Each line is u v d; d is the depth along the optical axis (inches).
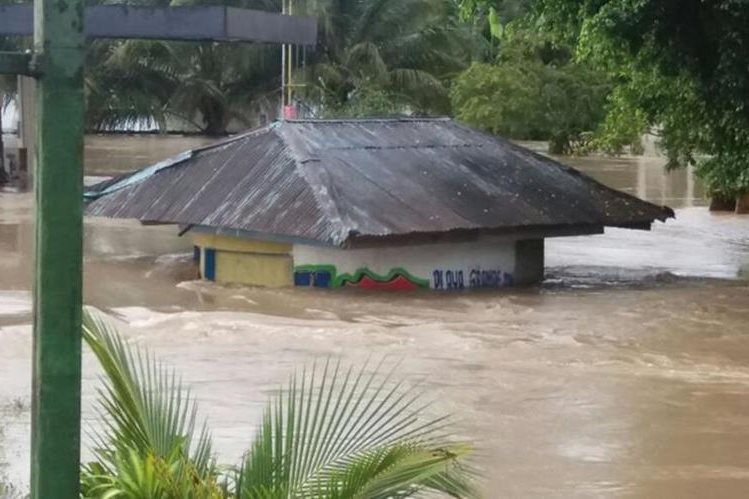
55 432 189.2
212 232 975.0
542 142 2714.1
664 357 703.7
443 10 2770.7
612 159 2503.7
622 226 1028.5
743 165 1025.5
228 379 610.5
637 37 917.8
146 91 2906.0
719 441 526.6
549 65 2640.3
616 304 889.5
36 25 187.0
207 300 890.1
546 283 1009.5
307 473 262.1
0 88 2252.7
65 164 185.6
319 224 905.5
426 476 258.4
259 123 2869.1
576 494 448.8
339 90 2677.2
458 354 703.1
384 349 714.8
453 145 1086.4
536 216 985.5
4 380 608.7
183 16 440.8
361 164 1007.6
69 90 185.0
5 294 895.1
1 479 434.0
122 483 257.0
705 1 888.9
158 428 277.9
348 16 2706.7
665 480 469.1
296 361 670.5
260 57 2807.6
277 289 937.5
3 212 1424.7
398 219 921.5
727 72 896.9
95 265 1050.7
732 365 684.7
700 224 1475.1
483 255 989.8
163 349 692.1
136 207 1004.6
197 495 259.6
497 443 509.7
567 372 660.7
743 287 981.2
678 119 1050.7
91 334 272.4
